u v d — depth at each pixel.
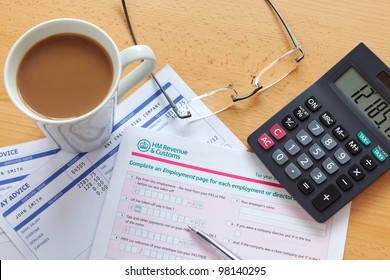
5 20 0.52
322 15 0.54
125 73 0.52
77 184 0.50
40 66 0.42
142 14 0.53
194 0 0.53
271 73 0.53
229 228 0.49
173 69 0.52
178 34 0.53
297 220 0.50
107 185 0.50
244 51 0.53
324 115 0.50
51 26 0.42
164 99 0.52
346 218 0.49
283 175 0.49
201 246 0.49
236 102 0.52
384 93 0.49
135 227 0.49
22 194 0.49
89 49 0.42
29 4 0.52
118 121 0.51
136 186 0.50
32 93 0.41
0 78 0.50
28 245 0.48
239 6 0.54
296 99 0.51
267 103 0.52
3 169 0.49
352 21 0.53
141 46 0.42
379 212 0.50
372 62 0.50
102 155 0.51
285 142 0.50
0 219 0.48
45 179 0.50
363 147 0.49
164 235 0.49
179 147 0.51
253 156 0.51
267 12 0.54
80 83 0.42
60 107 0.41
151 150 0.50
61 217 0.49
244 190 0.50
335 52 0.53
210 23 0.53
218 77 0.52
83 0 0.53
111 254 0.48
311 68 0.53
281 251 0.49
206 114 0.52
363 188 0.48
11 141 0.50
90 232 0.49
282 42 0.53
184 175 0.50
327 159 0.49
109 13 0.53
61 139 0.44
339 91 0.50
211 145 0.51
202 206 0.50
